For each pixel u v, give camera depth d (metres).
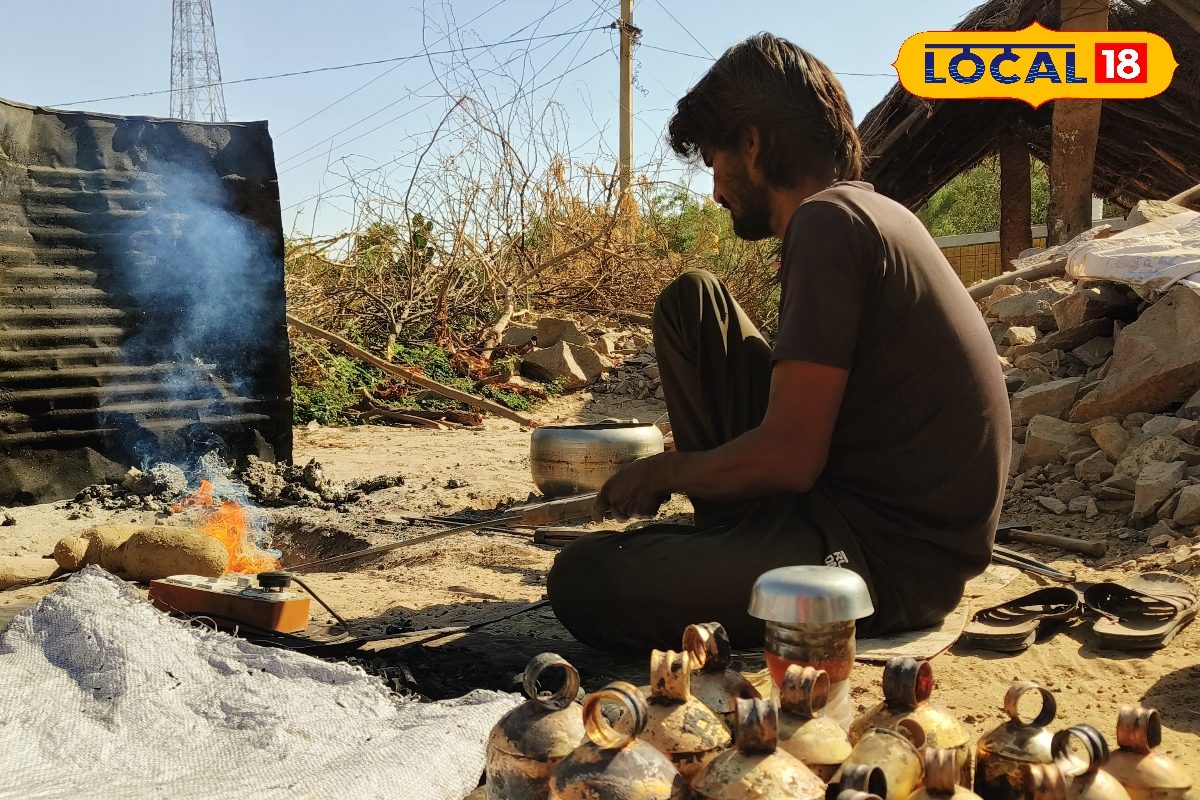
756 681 2.13
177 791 1.94
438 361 12.98
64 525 5.75
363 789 1.95
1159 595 3.49
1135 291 5.88
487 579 4.48
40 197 6.42
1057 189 11.34
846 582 1.85
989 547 2.81
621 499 2.91
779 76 2.84
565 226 15.33
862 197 2.70
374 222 13.86
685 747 1.65
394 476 7.37
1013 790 1.58
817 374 2.58
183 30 30.39
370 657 2.92
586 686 2.70
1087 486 5.14
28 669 2.53
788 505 2.82
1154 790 1.61
